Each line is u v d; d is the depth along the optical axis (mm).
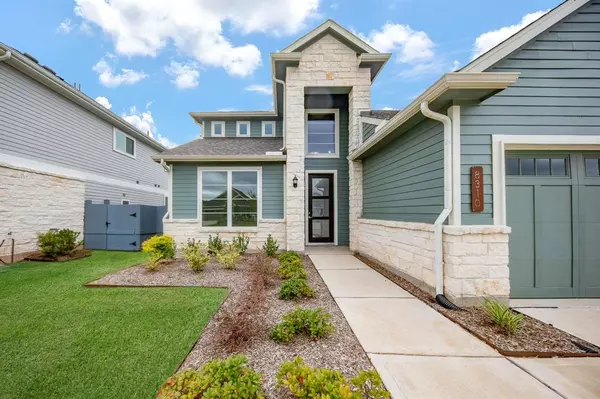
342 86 8297
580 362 2410
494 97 3914
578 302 3812
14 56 7086
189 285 4820
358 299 4039
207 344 2750
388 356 2500
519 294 3941
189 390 1719
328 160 9438
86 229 9234
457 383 2125
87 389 2102
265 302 3908
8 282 5004
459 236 3682
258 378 1856
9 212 7047
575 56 3924
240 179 8680
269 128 12016
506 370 2295
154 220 9969
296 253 7137
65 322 3262
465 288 3652
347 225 9359
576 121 3902
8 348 2678
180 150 8969
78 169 9664
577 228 3986
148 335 2939
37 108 8148
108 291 4473
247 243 8203
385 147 6277
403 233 5141
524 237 3988
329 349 2623
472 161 3891
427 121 4480
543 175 4023
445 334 2926
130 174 12992
